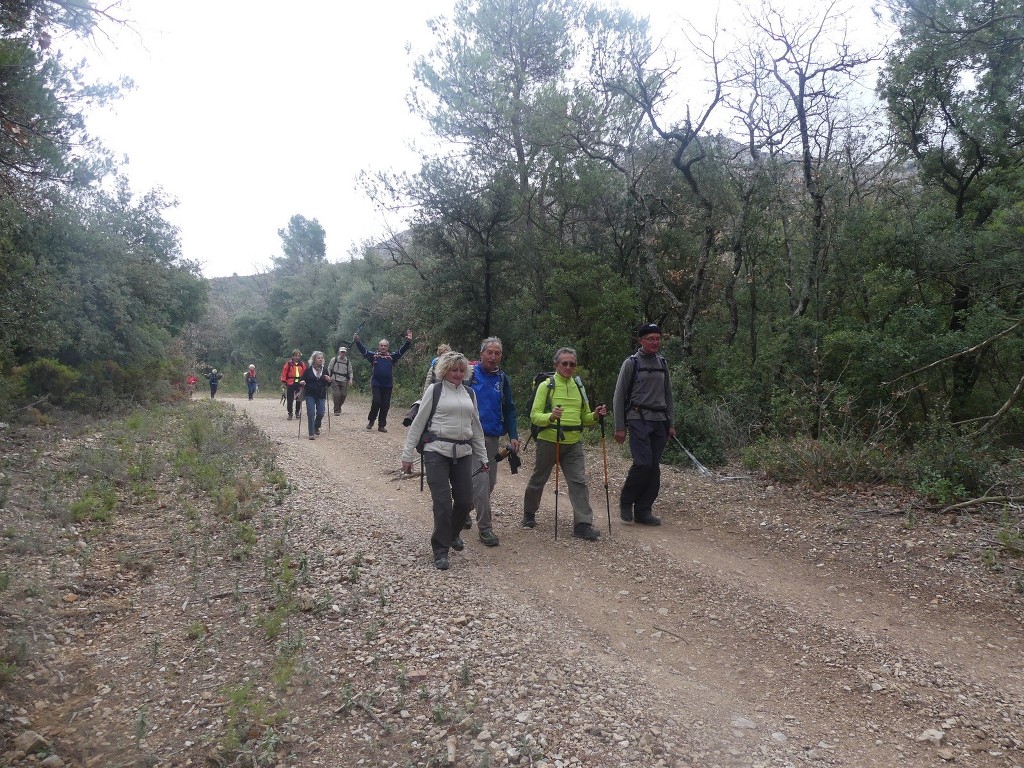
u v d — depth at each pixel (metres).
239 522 6.03
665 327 17.27
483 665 3.62
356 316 33.53
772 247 14.09
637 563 5.37
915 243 11.80
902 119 13.55
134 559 5.00
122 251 16.64
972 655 3.84
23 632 3.76
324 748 2.92
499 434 6.12
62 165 9.44
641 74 14.81
